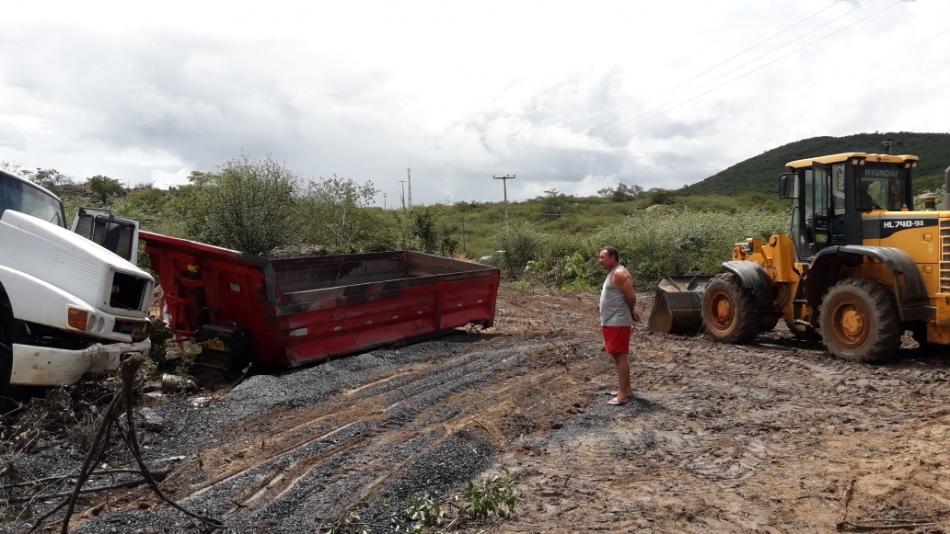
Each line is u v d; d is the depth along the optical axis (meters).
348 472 4.96
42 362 5.77
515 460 5.35
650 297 17.03
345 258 11.31
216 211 14.81
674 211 23.48
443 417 6.33
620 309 6.84
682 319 11.24
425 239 21.94
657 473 5.07
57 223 7.09
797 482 4.86
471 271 11.12
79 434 5.45
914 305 8.22
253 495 4.60
